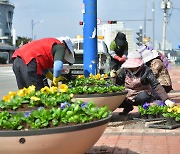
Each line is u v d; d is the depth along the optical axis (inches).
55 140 155.4
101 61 770.8
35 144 153.7
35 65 257.1
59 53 255.6
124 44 434.6
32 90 219.1
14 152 155.5
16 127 158.1
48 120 161.2
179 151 220.4
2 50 2982.3
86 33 424.2
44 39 266.5
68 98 208.2
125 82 325.4
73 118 165.0
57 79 255.6
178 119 287.1
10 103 195.5
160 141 244.7
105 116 178.7
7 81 962.1
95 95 280.2
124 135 262.5
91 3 418.9
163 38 1716.3
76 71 713.6
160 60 354.6
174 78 976.9
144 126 291.6
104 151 221.5
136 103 324.8
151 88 309.7
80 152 170.9
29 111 181.2
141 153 217.5
